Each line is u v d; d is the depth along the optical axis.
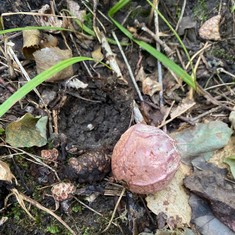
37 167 0.14
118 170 0.13
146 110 0.16
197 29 0.17
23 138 0.14
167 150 0.13
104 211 0.14
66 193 0.14
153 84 0.16
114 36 0.17
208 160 0.15
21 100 0.15
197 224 0.14
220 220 0.14
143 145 0.13
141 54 0.17
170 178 0.13
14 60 0.15
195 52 0.17
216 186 0.14
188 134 0.15
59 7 0.16
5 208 0.13
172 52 0.17
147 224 0.14
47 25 0.16
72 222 0.14
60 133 0.14
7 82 0.15
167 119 0.16
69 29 0.16
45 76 0.13
